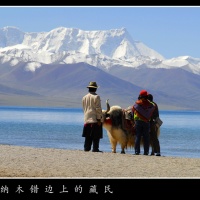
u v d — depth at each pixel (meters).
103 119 30.34
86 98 30.39
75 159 25.33
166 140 72.81
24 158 25.52
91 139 30.45
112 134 30.55
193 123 159.12
